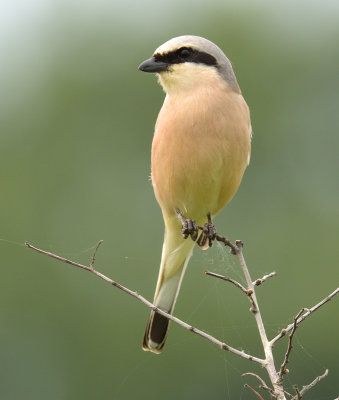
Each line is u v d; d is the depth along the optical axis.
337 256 13.88
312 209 14.77
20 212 14.75
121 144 15.55
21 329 12.87
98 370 12.55
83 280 13.18
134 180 15.30
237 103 7.94
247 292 6.39
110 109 15.71
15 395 12.52
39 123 15.70
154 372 12.42
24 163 15.42
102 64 15.91
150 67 8.17
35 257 13.80
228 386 11.85
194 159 7.79
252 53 15.94
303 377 12.50
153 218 14.68
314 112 15.74
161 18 16.14
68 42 16.09
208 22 16.11
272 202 14.99
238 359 12.23
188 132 7.76
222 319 12.52
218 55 8.10
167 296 8.59
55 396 12.42
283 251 14.09
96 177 15.30
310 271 13.77
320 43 16.14
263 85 15.89
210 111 7.77
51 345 12.74
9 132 15.71
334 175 15.23
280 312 13.05
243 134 7.89
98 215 14.82
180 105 7.88
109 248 14.15
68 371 12.50
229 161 7.86
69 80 15.80
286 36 16.17
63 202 15.08
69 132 15.59
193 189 8.03
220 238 6.63
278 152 15.50
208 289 12.65
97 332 12.73
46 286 13.25
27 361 12.67
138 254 13.98
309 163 15.38
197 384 12.21
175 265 8.62
